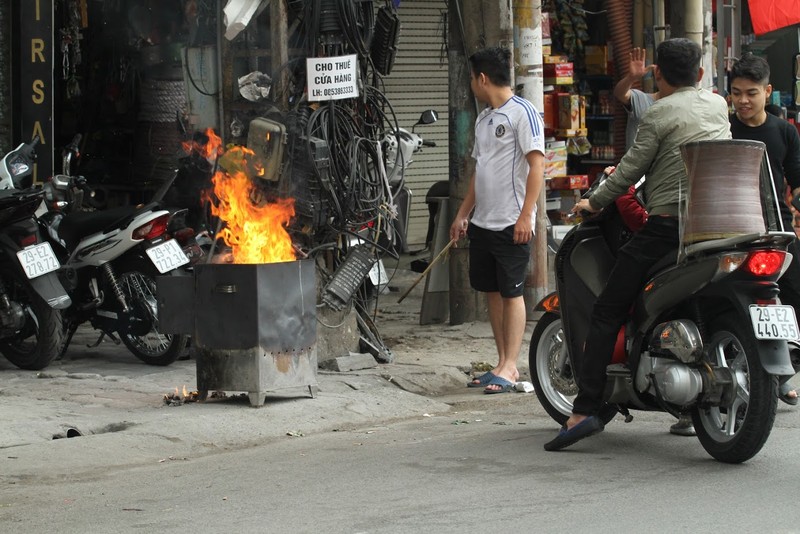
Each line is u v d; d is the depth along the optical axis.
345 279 11.45
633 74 10.61
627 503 6.69
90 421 9.04
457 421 9.52
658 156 7.75
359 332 11.84
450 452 8.20
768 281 7.25
